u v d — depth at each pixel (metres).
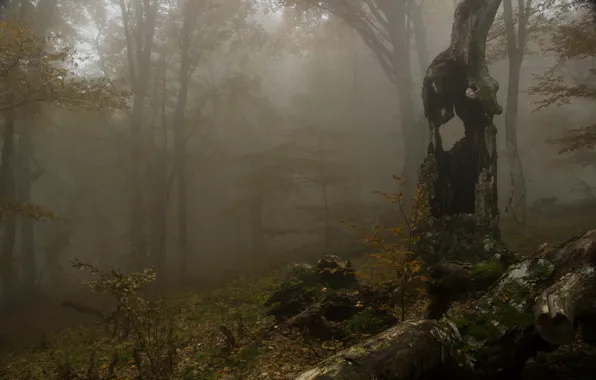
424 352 2.90
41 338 11.01
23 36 12.47
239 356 5.42
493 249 7.32
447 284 5.20
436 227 7.92
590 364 3.09
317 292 6.62
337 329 5.68
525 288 3.51
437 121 8.50
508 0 17.22
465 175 8.22
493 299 3.61
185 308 10.46
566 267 3.41
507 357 3.23
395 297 6.05
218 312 9.36
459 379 3.10
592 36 13.56
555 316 2.93
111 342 8.13
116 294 6.91
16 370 7.81
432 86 8.45
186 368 5.42
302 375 2.75
